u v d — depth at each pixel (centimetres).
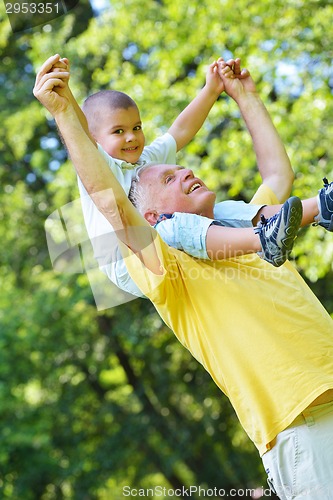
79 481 1506
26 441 1373
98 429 1528
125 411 1534
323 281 1059
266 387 279
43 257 1425
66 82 274
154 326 1320
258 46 911
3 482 1427
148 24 1014
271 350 279
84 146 272
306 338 281
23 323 1359
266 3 902
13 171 1438
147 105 978
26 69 1379
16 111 1350
